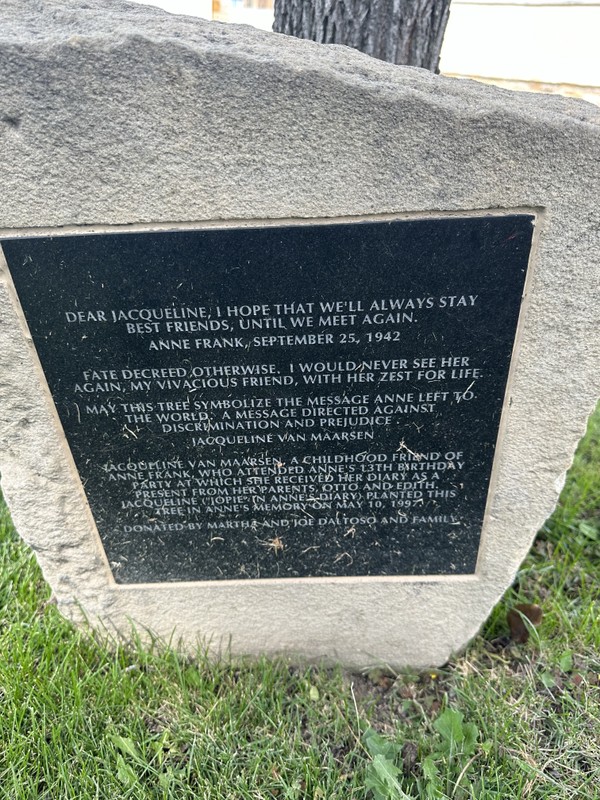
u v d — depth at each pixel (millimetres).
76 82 1167
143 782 1630
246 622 1964
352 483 1662
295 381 1499
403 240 1317
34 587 2098
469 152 1221
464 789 1570
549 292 1365
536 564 2258
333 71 1172
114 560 1822
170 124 1208
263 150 1234
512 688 1837
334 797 1558
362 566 1823
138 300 1394
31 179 1259
